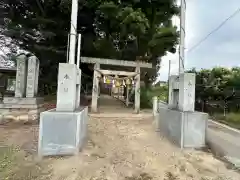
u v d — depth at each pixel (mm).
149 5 9445
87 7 8805
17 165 2566
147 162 2943
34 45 8938
